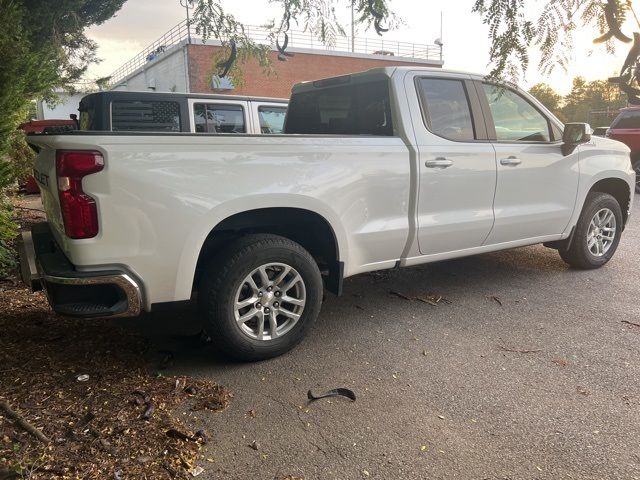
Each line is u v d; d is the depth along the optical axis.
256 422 2.81
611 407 2.98
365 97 4.33
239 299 3.44
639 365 3.48
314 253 3.96
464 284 5.17
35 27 7.24
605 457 2.54
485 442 2.66
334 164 3.58
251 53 3.88
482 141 4.43
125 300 2.97
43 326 3.93
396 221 3.96
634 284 5.17
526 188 4.73
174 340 3.80
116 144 2.84
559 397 3.08
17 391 2.97
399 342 3.84
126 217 2.89
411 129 4.01
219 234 3.52
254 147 3.26
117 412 2.81
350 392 3.08
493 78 2.58
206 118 7.18
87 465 2.38
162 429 2.69
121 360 3.45
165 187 2.97
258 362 3.51
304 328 3.62
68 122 11.44
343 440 2.67
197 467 2.43
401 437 2.70
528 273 5.52
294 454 2.55
